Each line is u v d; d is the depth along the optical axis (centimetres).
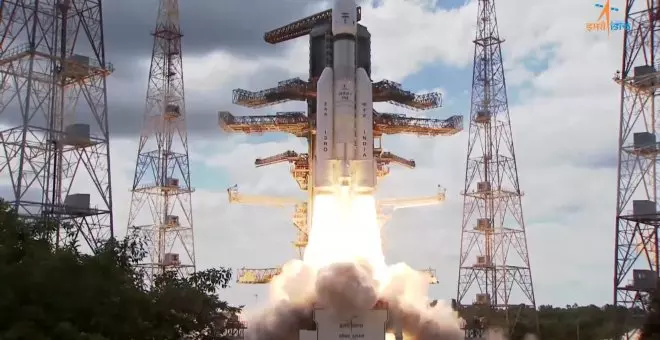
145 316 5275
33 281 4409
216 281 6150
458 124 9381
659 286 6638
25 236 5159
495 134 10019
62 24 8019
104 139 8025
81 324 4584
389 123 9100
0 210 5300
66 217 7688
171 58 10462
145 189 10181
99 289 4797
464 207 10044
